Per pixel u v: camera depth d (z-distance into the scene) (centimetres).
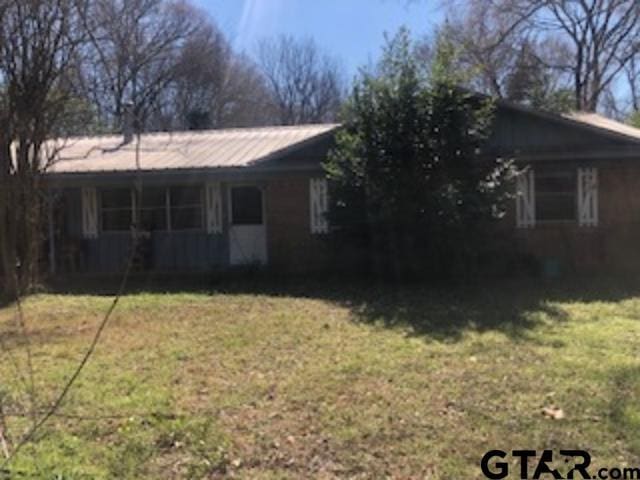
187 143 2066
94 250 1880
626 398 608
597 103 3509
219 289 1520
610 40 3291
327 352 844
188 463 489
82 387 696
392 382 689
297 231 1783
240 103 4309
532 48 3150
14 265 1391
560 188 1681
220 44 4147
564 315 1084
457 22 3030
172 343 921
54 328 1062
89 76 1938
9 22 1242
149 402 636
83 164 1844
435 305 1201
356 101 1459
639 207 1653
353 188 1461
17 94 1288
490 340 892
